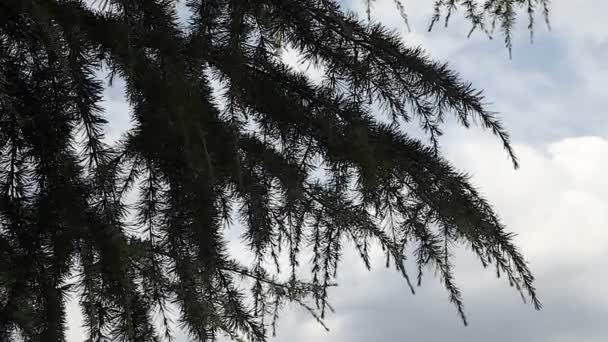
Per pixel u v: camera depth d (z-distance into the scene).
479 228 1.92
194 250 1.88
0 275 1.58
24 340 1.60
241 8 1.88
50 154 1.72
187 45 1.82
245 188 1.81
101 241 1.53
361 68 1.97
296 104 1.94
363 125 1.92
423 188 1.96
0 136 1.82
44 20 1.54
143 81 1.67
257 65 1.96
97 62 1.70
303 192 1.94
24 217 1.71
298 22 1.95
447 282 2.08
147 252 1.78
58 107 1.75
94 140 1.61
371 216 2.15
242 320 1.91
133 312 1.79
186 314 1.75
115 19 1.73
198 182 1.68
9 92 1.73
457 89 1.92
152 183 2.07
